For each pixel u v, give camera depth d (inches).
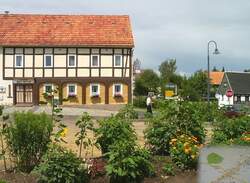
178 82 3398.1
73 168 416.5
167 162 483.2
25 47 2166.6
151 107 1478.8
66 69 2176.4
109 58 2186.3
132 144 436.1
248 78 3892.7
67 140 691.4
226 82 3858.3
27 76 2167.8
